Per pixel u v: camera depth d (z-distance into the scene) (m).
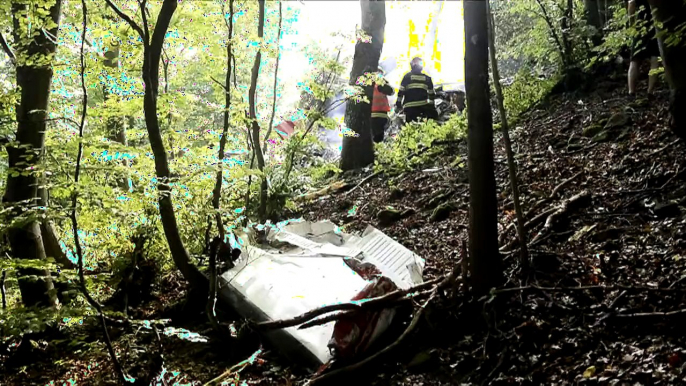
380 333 3.71
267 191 6.41
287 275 4.41
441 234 5.61
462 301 3.85
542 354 3.30
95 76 4.89
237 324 4.06
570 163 5.98
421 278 4.42
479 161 3.77
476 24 3.65
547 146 6.67
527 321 3.53
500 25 10.30
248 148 6.46
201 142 6.03
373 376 3.56
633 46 6.55
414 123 8.78
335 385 3.45
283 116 6.17
